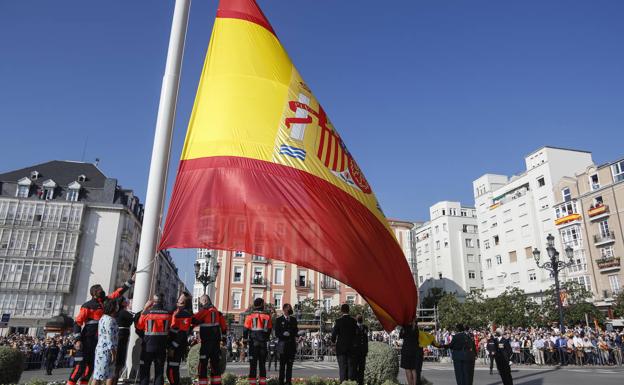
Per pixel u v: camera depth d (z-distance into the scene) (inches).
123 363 346.3
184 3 417.1
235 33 406.6
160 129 389.1
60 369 1019.9
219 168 358.6
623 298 1581.0
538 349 1026.7
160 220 378.6
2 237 2143.2
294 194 360.5
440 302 2122.3
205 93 387.9
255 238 341.4
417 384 433.4
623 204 1785.2
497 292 2502.5
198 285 2468.0
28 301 2091.5
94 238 2262.6
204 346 346.0
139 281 360.5
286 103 392.8
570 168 2236.7
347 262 362.0
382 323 421.4
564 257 2060.8
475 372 846.5
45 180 2340.1
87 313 329.7
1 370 432.1
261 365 390.9
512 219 2428.6
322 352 1373.0
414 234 3348.9
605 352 1022.4
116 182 2397.9
